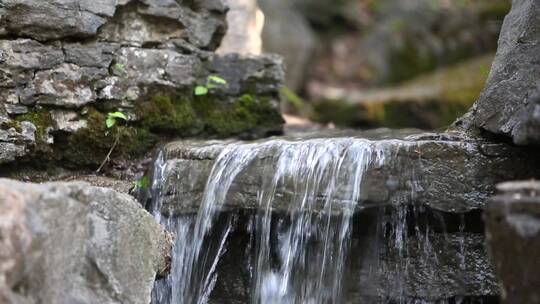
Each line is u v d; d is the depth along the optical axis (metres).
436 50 10.02
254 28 5.70
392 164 3.05
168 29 4.23
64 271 2.45
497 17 9.30
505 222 2.21
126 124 4.02
